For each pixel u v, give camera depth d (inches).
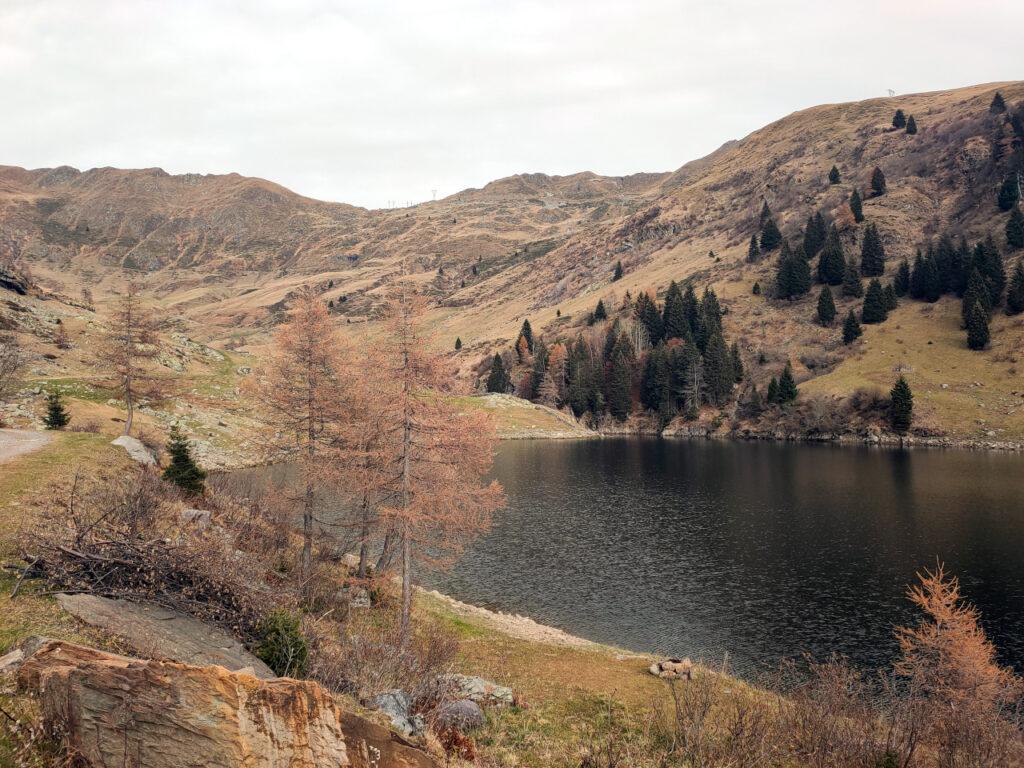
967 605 1392.7
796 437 4702.3
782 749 641.6
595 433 5516.7
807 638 1283.2
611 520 2300.7
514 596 1560.0
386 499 1086.4
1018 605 1387.8
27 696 344.8
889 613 1387.8
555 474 3319.4
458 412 1013.8
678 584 1622.8
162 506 974.4
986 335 4736.7
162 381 2135.8
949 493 2522.1
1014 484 2674.7
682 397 5639.8
